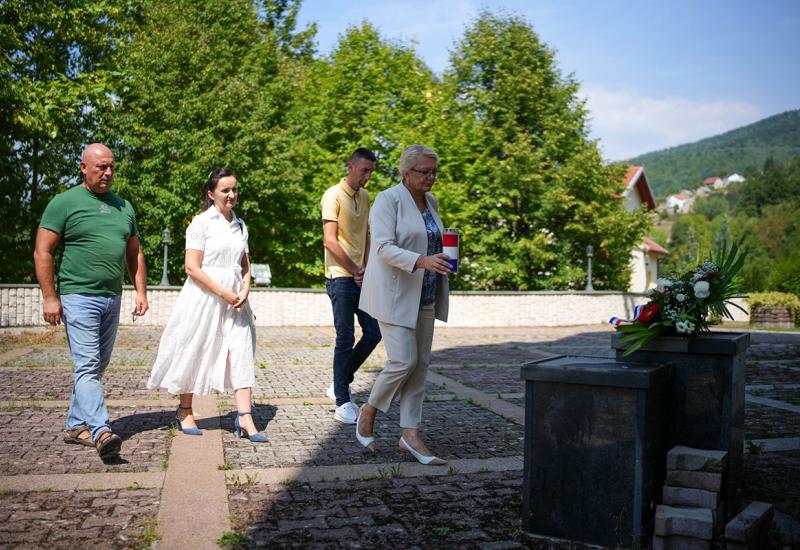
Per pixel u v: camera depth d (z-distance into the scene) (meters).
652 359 3.39
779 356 12.55
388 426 5.62
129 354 10.07
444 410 6.39
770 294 26.20
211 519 3.34
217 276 5.00
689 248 74.75
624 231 27.44
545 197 26.56
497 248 27.38
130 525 3.25
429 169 4.44
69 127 20.17
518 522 3.42
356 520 3.41
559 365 3.26
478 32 28.25
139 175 21.80
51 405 6.03
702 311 3.37
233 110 21.77
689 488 3.08
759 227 81.25
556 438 3.22
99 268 4.51
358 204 5.79
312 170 25.02
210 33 22.94
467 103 27.88
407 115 25.81
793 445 5.24
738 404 3.36
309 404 6.51
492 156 27.61
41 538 3.06
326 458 4.55
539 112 27.77
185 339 4.94
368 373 8.91
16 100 16.69
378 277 4.43
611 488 3.10
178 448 4.67
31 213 19.70
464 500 3.75
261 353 11.06
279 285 25.14
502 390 7.66
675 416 3.32
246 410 5.02
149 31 23.03
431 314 4.59
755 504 3.20
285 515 3.45
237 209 22.86
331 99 25.42
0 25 16.92
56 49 19.69
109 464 4.25
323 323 18.84
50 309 4.42
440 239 4.64
